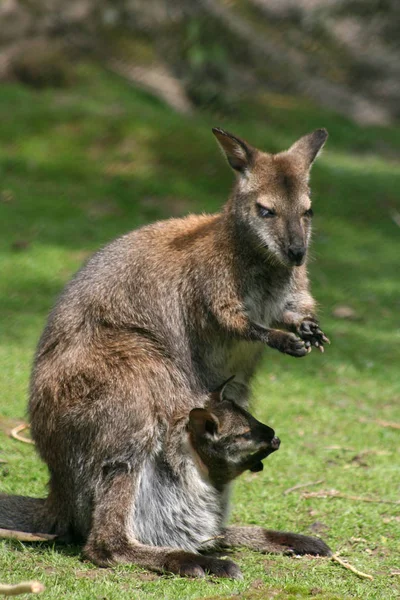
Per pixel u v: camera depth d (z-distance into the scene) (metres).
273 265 9.41
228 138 9.92
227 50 34.72
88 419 8.03
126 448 7.96
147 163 24.91
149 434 8.03
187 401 8.62
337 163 28.11
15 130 25.56
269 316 9.54
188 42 31.78
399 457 11.83
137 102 28.66
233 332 8.97
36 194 23.19
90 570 7.61
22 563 7.61
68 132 25.72
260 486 10.56
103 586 7.11
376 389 14.60
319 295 18.77
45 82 28.88
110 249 9.23
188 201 23.39
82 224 21.70
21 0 30.28
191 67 31.47
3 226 21.22
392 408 13.83
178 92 30.67
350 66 37.97
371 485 10.71
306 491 10.48
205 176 24.55
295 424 12.90
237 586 7.27
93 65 30.12
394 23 39.12
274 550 8.53
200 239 9.28
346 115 36.00
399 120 37.22
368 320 17.78
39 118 26.08
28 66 28.78
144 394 8.12
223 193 24.00
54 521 8.39
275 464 11.33
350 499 10.24
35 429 8.46
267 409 13.36
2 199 22.77
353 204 24.44
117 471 7.94
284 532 8.66
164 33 32.12
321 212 23.81
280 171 9.72
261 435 8.31
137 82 30.31
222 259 9.16
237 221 9.42
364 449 12.09
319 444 12.20
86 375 8.20
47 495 9.05
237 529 8.70
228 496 8.61
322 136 10.36
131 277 8.91
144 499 8.03
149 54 31.36
